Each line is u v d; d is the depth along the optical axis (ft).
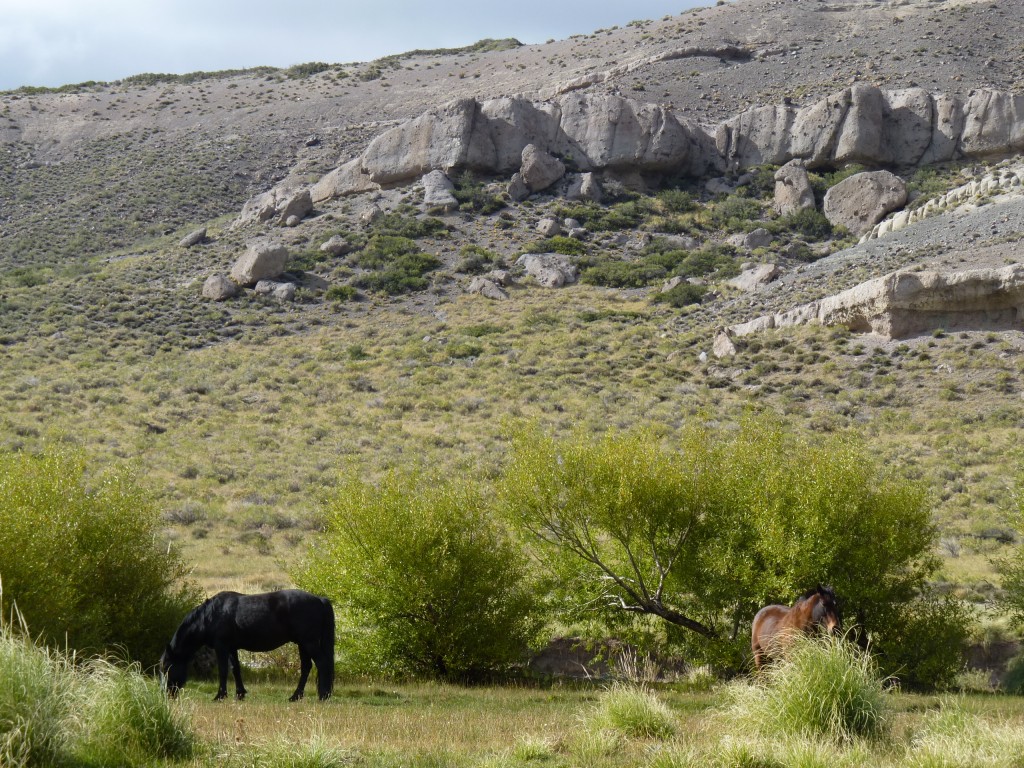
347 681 56.54
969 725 31.94
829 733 31.45
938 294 181.57
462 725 37.73
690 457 65.67
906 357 177.68
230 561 98.99
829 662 32.96
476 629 60.18
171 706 30.71
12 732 25.64
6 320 229.86
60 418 161.89
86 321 230.89
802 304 205.57
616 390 179.42
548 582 65.05
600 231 281.54
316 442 159.53
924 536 63.05
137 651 54.29
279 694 47.65
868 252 233.55
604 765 30.04
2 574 44.27
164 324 231.71
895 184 270.05
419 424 168.66
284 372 199.72
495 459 143.23
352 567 60.59
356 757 30.37
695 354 196.24
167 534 110.83
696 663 63.98
